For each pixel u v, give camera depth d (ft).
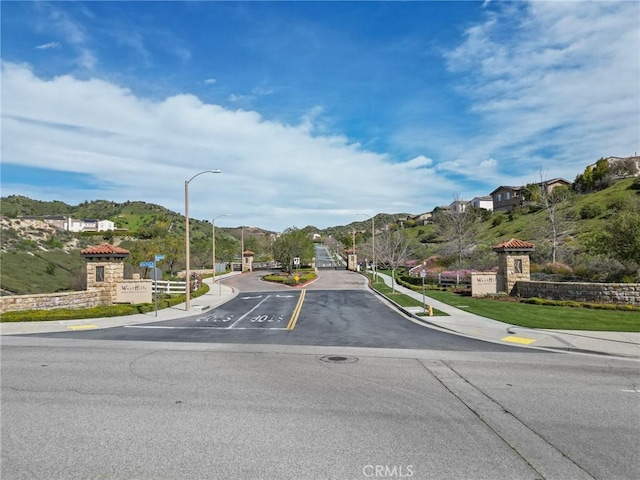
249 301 97.19
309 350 44.37
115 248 86.58
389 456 19.76
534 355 42.16
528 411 25.89
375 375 34.30
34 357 41.14
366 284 143.95
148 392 29.68
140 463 19.11
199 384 31.65
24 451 20.39
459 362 39.04
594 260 105.81
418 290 112.57
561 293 80.43
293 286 138.31
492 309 73.41
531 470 18.48
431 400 27.94
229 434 22.30
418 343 48.32
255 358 40.57
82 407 26.61
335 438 21.77
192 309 80.43
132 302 85.71
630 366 37.63
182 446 20.84
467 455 19.89
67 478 17.85
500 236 191.42
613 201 171.73
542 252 127.13
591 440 21.66
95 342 49.16
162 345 47.24
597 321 59.00
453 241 162.81
